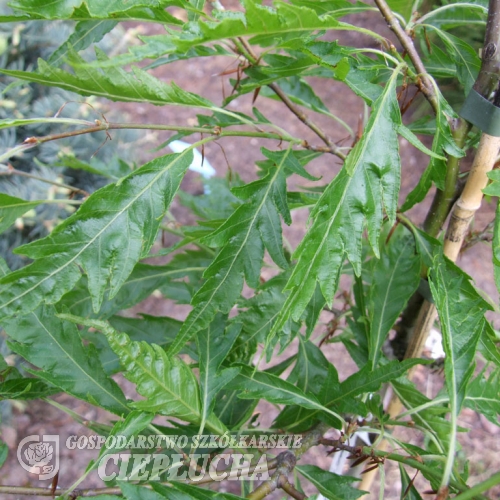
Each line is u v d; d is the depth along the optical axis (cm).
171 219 43
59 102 71
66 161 37
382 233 37
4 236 67
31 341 24
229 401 31
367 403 29
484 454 74
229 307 24
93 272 20
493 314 69
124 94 20
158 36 18
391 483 70
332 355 83
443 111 23
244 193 24
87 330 31
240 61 27
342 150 33
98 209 20
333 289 18
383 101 20
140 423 21
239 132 24
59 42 70
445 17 30
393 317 29
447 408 29
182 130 23
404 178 103
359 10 27
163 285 35
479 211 93
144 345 20
